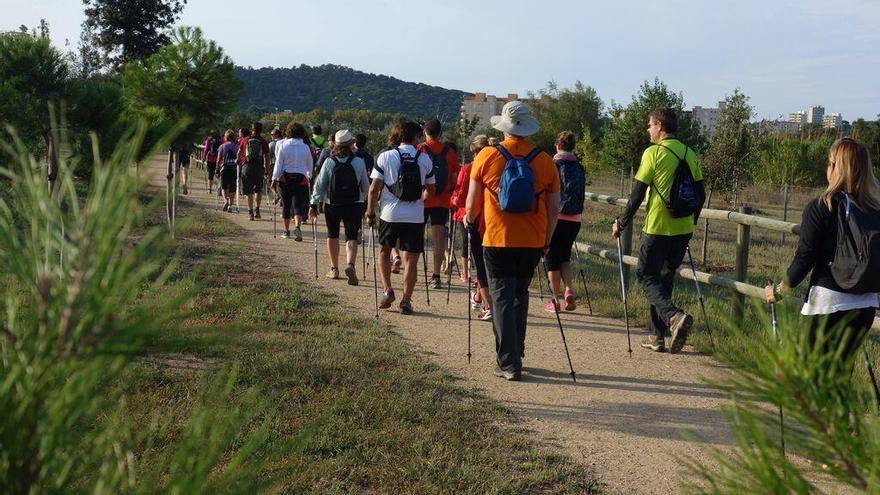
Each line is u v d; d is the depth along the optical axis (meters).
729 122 17.34
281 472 1.17
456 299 8.66
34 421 0.80
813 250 3.87
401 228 7.59
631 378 5.80
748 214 7.02
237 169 16.05
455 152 9.29
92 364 0.82
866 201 3.79
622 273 6.64
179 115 10.95
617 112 28.30
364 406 4.73
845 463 0.97
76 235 0.79
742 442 1.01
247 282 8.45
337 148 9.05
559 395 5.36
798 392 0.97
